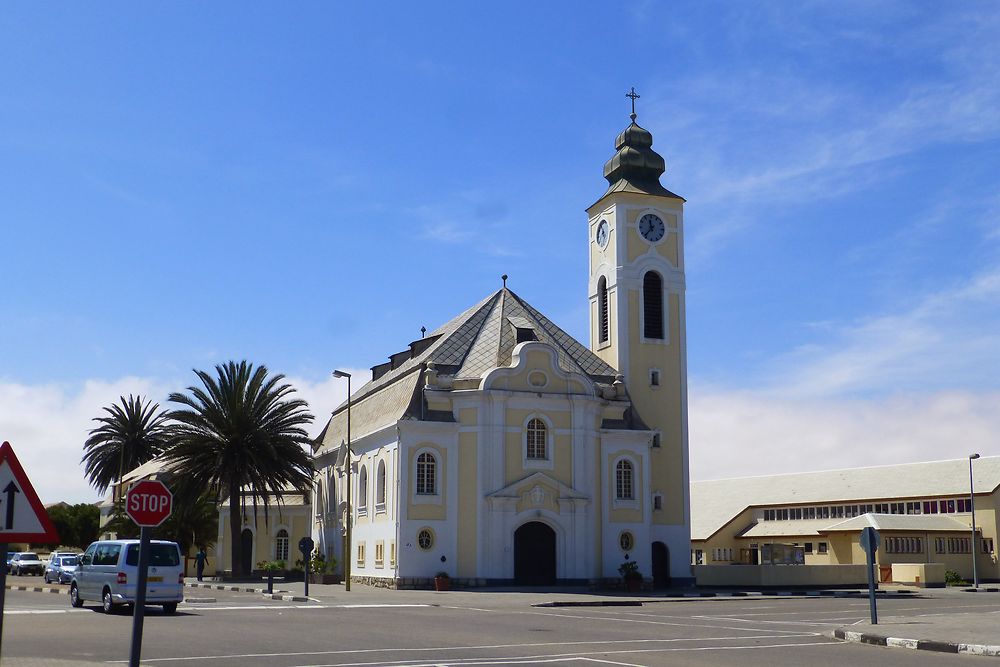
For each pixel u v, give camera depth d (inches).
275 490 2755.9
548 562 2396.7
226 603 1672.0
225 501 3280.0
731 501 4466.0
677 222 2805.1
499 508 2345.0
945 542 3560.5
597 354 2807.6
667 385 2721.5
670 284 2765.7
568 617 1439.5
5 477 463.8
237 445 2657.5
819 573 2709.2
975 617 1419.8
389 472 2443.4
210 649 917.2
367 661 825.5
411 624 1250.0
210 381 2687.0
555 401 2433.6
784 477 4503.0
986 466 3754.9
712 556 4160.9
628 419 2559.1
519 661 834.2
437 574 2304.4
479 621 1322.6
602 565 2439.7
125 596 1358.3
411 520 2331.4
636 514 2490.2
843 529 3545.8
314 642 989.8
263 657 852.0
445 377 2434.8
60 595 1873.8
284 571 2898.6
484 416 2380.7
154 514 525.7
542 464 2405.3
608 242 2790.4
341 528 2918.3
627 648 960.9
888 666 829.8
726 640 1071.0
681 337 2758.4
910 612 1631.4
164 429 2721.5
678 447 2699.3
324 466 3228.3
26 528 466.0
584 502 2406.5
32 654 862.5
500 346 2490.2
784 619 1445.6
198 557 2797.7
